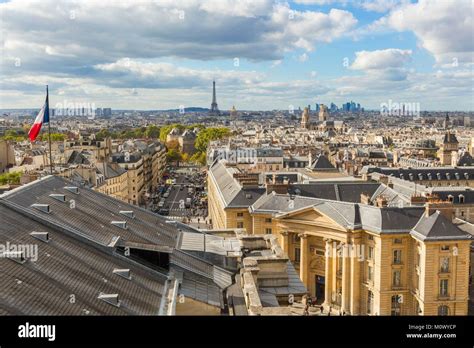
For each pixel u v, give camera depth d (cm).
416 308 14862
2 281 5522
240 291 8088
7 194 7556
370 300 15612
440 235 14138
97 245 7600
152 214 10575
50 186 9025
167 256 8056
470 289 16662
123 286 6819
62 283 6122
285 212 17312
